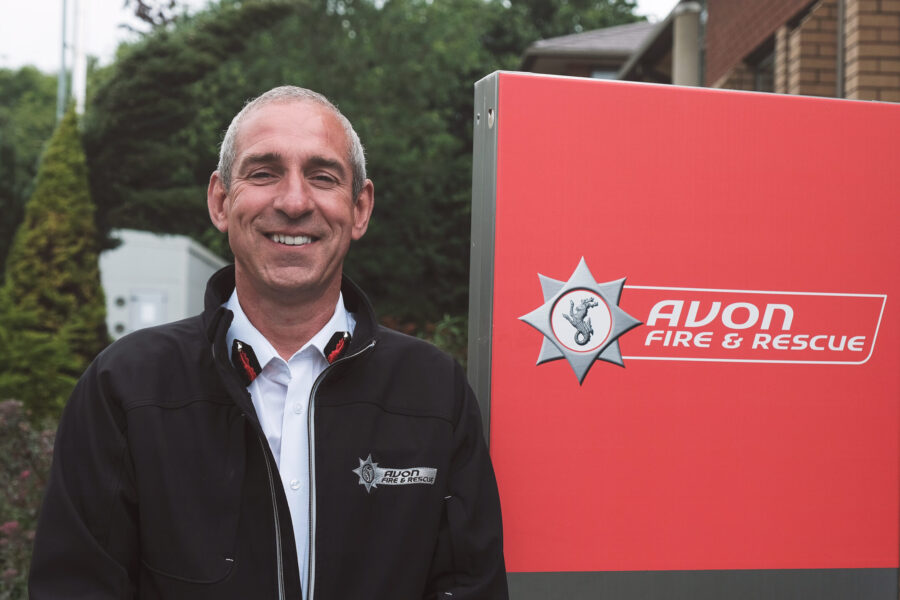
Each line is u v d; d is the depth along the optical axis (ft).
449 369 5.68
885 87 15.69
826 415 6.24
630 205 6.02
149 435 5.05
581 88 5.98
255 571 5.05
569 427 5.96
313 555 5.11
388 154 72.54
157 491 5.00
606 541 5.98
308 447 5.24
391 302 75.46
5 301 27.45
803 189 6.23
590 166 5.98
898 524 6.31
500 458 5.89
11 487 14.80
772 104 6.20
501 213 5.89
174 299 55.31
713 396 6.11
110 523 5.04
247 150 5.32
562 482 5.95
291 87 5.56
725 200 6.13
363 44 74.64
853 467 6.27
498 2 98.84
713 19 27.32
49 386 26.02
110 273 53.88
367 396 5.40
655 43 33.27
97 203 39.24
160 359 5.26
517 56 93.76
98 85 40.29
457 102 83.10
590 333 5.98
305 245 5.30
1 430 15.72
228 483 5.07
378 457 5.32
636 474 6.02
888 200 6.33
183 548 4.95
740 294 6.14
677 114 6.08
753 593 6.15
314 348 5.47
